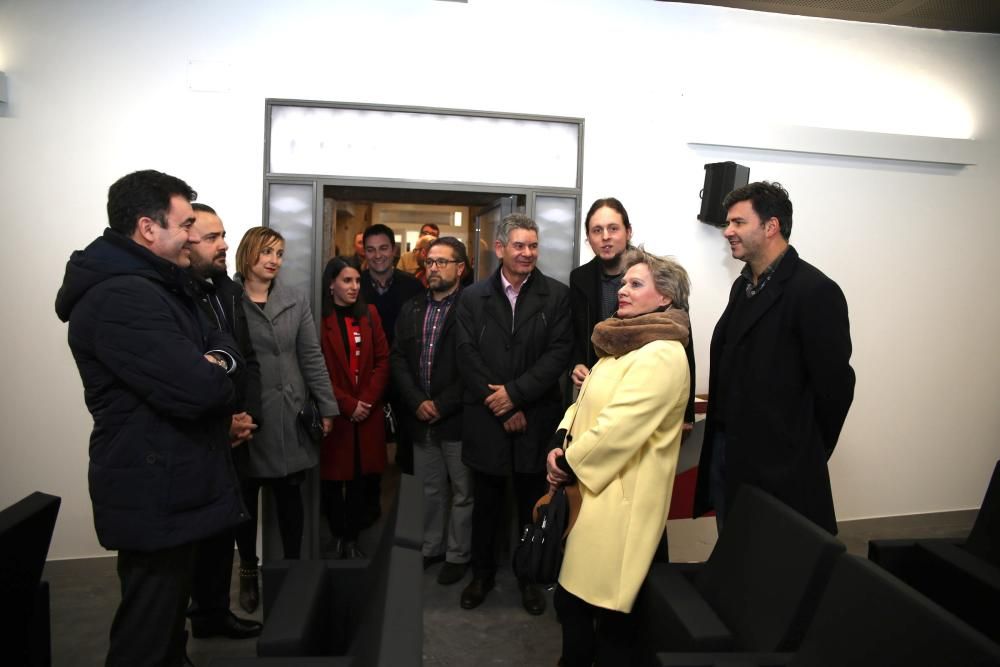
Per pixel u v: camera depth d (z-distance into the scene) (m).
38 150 2.92
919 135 3.68
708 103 3.47
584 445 1.86
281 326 2.66
